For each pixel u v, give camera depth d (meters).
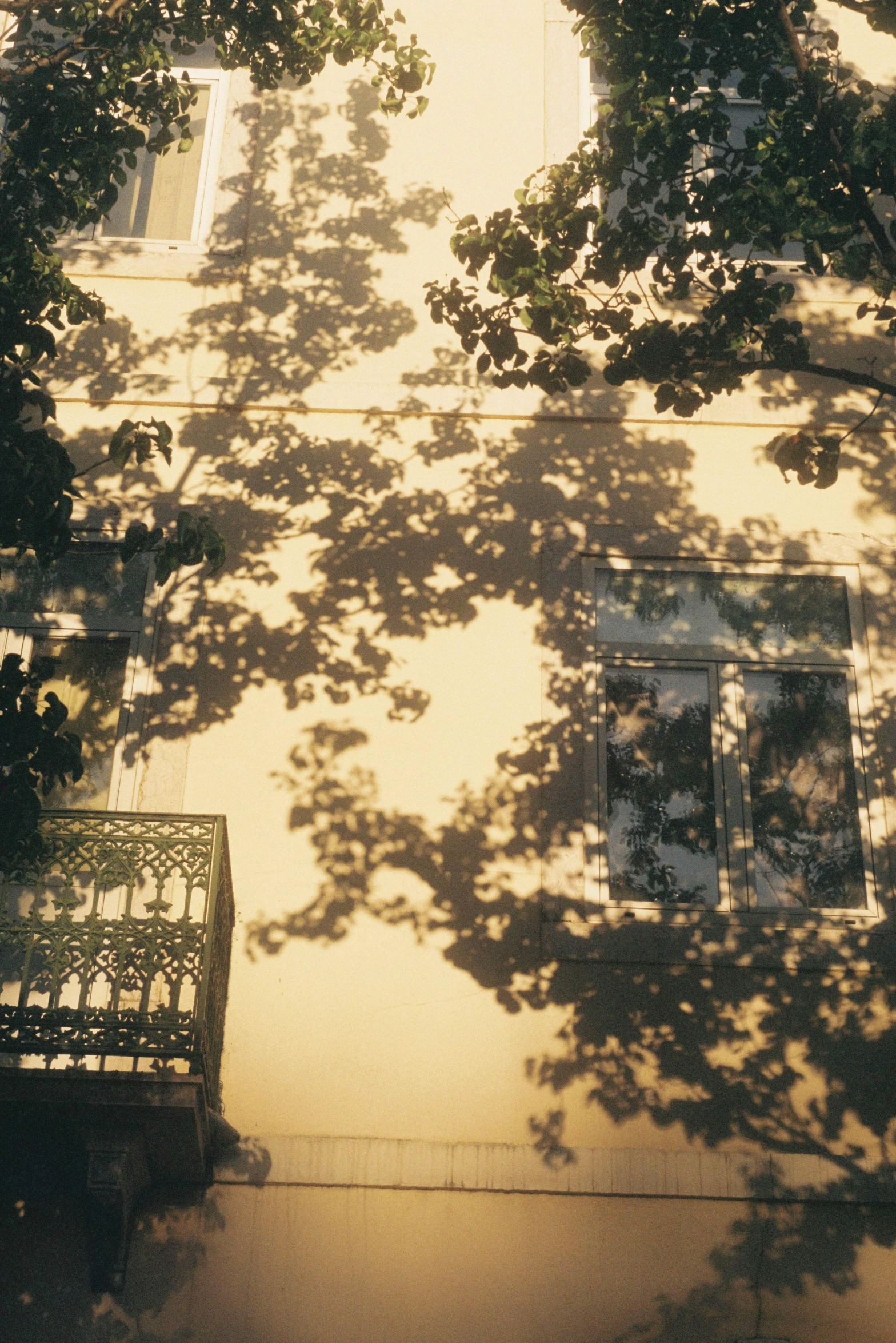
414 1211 6.75
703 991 7.18
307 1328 6.51
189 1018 6.23
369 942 7.28
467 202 9.00
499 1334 6.51
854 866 7.57
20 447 5.70
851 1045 7.09
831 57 9.21
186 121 7.18
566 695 7.80
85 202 6.91
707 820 7.64
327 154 9.11
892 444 8.41
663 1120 6.94
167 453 6.05
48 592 8.01
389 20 7.07
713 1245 6.68
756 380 8.54
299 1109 6.95
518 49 9.41
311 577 8.05
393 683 7.82
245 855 7.45
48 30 9.42
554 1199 6.77
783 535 8.16
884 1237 6.71
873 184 6.12
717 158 6.44
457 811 7.55
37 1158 6.68
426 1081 7.00
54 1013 6.21
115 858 6.57
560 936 7.25
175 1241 6.66
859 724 7.82
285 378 8.50
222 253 8.83
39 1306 6.52
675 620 8.06
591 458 8.34
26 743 5.79
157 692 7.76
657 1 6.37
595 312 6.52
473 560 8.11
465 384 8.48
